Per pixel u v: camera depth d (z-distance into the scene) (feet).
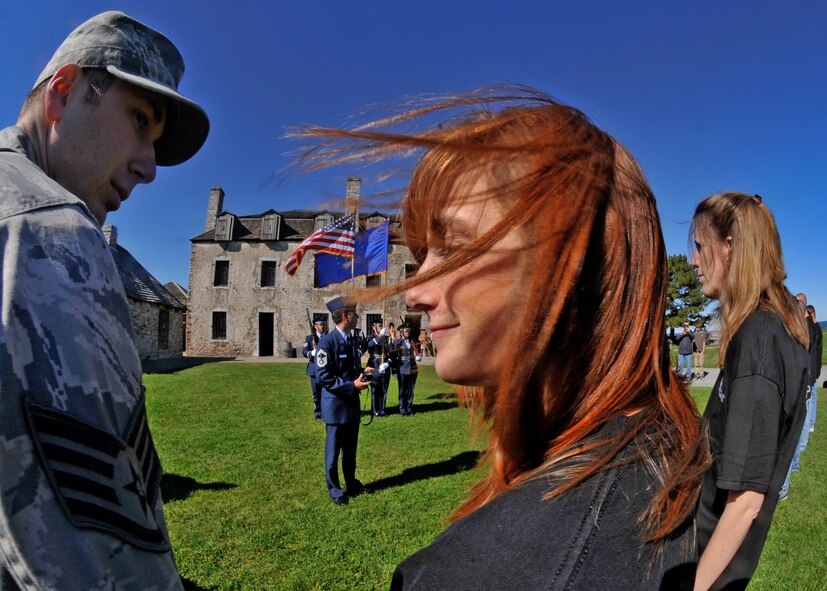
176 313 107.65
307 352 31.81
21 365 2.55
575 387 1.74
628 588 1.42
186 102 4.28
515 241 1.66
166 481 18.83
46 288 2.71
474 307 1.68
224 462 21.42
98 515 2.66
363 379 17.57
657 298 1.84
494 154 1.72
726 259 5.68
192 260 111.55
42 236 2.80
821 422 28.96
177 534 14.16
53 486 2.54
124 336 3.10
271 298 110.73
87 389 2.74
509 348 1.65
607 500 1.52
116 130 3.85
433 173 1.86
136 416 3.06
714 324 6.06
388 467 20.70
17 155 3.27
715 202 5.82
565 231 1.64
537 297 1.61
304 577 11.85
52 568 2.50
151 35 4.15
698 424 1.88
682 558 1.60
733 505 4.65
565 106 2.00
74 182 3.72
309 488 18.04
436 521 15.05
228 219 112.78
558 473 1.58
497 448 2.05
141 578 2.82
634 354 1.73
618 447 1.61
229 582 11.59
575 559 1.42
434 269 1.66
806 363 4.99
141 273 97.09
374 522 14.99
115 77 3.79
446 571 1.52
